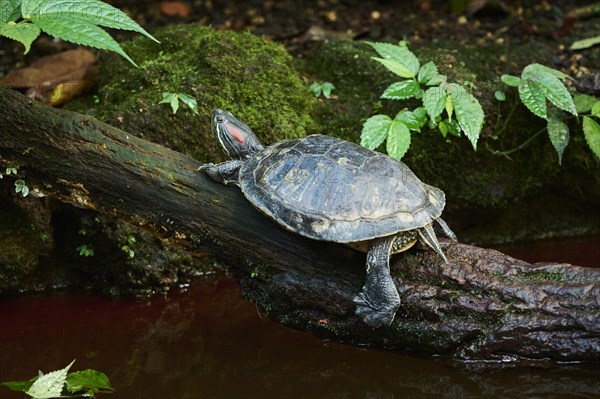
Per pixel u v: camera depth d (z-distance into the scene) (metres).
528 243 6.04
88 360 4.28
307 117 5.61
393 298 3.90
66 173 4.12
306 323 4.37
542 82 5.22
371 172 3.97
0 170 4.21
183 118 5.30
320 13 7.66
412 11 7.62
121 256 5.26
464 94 5.07
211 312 5.00
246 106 5.43
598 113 5.27
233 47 5.63
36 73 5.77
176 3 7.78
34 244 5.17
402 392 3.93
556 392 3.89
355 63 6.01
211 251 4.29
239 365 4.23
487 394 3.90
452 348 4.11
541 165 5.86
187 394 3.89
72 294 5.32
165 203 4.15
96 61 6.11
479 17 7.40
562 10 7.38
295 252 4.16
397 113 5.64
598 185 5.92
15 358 4.28
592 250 5.78
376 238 3.90
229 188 4.18
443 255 4.00
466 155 5.69
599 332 3.88
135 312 5.02
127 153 4.11
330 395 3.90
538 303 3.98
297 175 3.97
